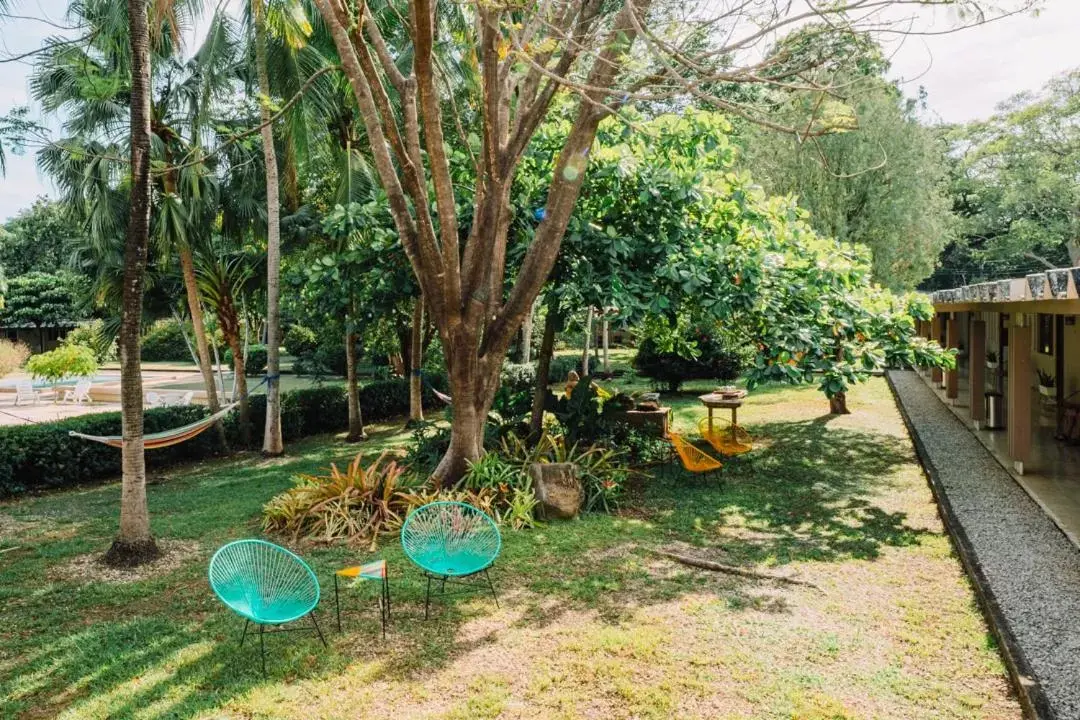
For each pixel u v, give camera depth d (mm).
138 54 6512
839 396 14672
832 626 5062
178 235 11148
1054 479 8734
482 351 8477
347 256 9680
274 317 12367
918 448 10930
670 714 3980
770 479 9703
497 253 8594
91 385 22031
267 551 5062
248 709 4094
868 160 14836
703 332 17625
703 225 9891
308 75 11539
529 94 7961
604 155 9320
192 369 32438
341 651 4805
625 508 8367
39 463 10211
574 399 10547
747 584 5918
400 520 7492
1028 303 7734
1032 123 25234
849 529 7398
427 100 6836
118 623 5328
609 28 6586
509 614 5363
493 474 8133
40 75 10234
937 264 17391
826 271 9320
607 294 8555
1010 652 4461
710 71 4465
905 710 3992
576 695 4195
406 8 11500
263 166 12953
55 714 4098
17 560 6934
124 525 6781
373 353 20781
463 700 4164
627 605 5488
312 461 11914
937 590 5688
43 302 36656
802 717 3928
